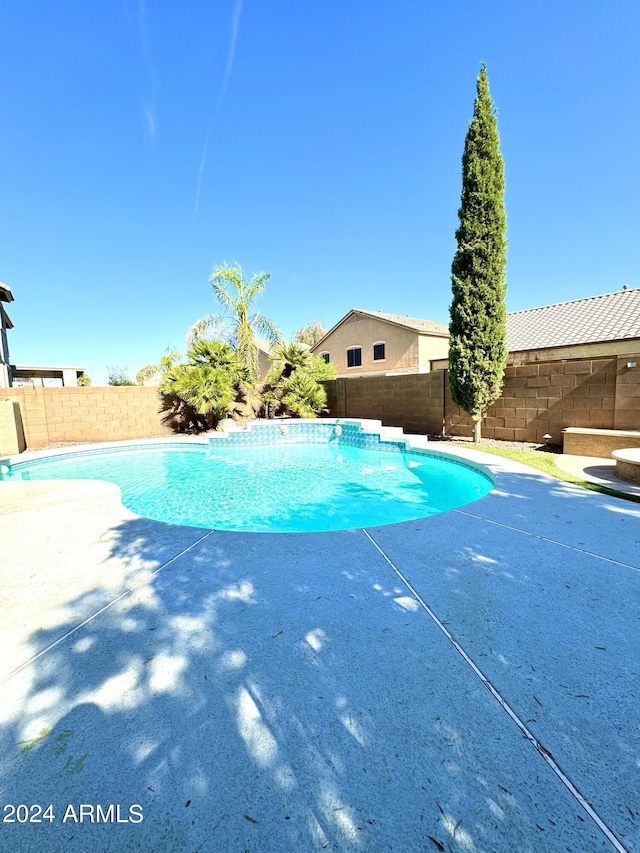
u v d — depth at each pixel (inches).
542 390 403.9
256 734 72.7
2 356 821.2
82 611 117.6
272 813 59.2
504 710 77.2
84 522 205.0
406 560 146.4
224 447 538.6
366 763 66.6
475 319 401.4
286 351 658.8
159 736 72.8
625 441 325.1
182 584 132.9
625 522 183.5
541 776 63.7
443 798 60.7
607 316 568.4
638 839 54.4
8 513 224.1
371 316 1036.5
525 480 264.4
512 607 113.8
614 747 68.7
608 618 107.9
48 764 67.7
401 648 96.7
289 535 174.7
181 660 94.0
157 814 59.5
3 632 107.7
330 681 85.9
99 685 86.4
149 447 530.0
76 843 55.9
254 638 102.0
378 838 55.5
